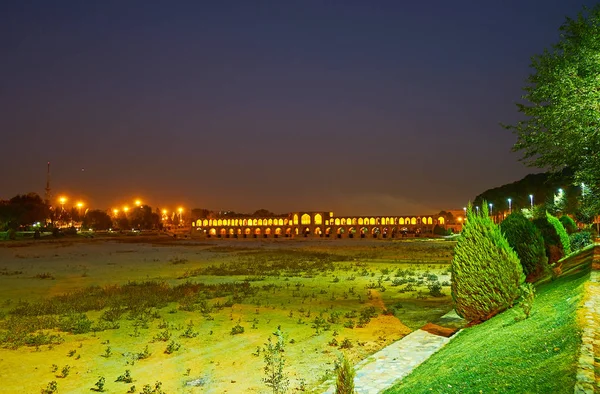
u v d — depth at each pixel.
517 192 94.81
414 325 13.92
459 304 10.91
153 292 22.14
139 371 10.00
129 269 37.81
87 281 29.11
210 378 9.50
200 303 18.72
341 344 11.76
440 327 12.05
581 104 11.39
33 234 93.38
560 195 38.47
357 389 7.75
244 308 17.39
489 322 9.70
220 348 11.73
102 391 8.83
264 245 86.38
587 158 12.68
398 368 8.74
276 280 27.97
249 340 12.48
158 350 11.59
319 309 17.05
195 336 12.94
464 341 8.88
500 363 6.13
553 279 13.16
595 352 5.23
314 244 89.81
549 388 4.70
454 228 126.00
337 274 31.14
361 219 129.12
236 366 10.25
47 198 133.12
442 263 39.47
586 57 12.04
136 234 126.50
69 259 49.47
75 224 163.50
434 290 20.78
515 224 15.51
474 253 10.77
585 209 14.81
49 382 9.30
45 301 20.06
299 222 131.25
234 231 132.88
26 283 28.08
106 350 11.52
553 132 13.28
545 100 13.73
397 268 35.00
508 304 10.40
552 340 6.23
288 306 17.78
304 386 8.88
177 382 9.30
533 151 14.43
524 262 15.30
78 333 13.40
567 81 11.95
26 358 10.91
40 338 12.44
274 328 13.88
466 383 5.87
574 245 25.80
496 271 10.54
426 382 6.74
